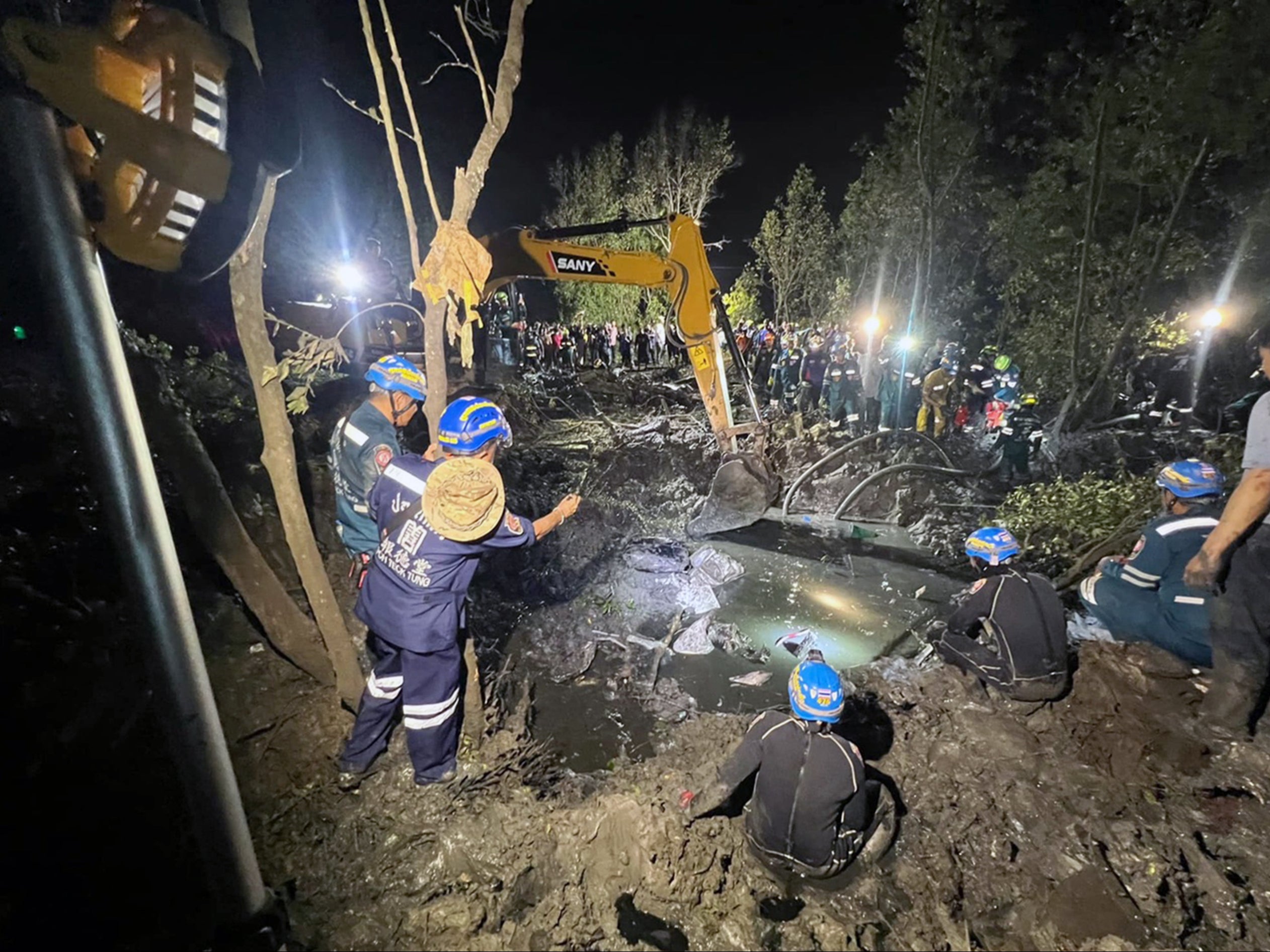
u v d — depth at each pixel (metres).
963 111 12.16
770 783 2.67
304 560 3.03
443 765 3.00
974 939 2.59
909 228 16.23
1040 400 13.21
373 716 2.95
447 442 2.66
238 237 1.54
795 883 2.75
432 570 2.63
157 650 1.62
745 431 7.29
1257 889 2.75
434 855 2.72
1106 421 12.31
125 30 1.28
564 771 3.37
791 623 5.20
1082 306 11.32
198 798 1.77
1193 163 9.91
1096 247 11.62
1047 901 2.71
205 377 6.19
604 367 19.17
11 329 5.44
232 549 3.27
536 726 3.81
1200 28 9.09
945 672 4.01
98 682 3.11
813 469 8.29
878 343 12.59
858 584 5.97
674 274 6.99
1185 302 12.44
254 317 2.61
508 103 2.42
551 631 4.84
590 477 8.91
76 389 1.44
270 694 3.40
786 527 7.54
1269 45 8.56
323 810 2.87
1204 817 3.05
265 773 3.00
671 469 9.37
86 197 1.39
